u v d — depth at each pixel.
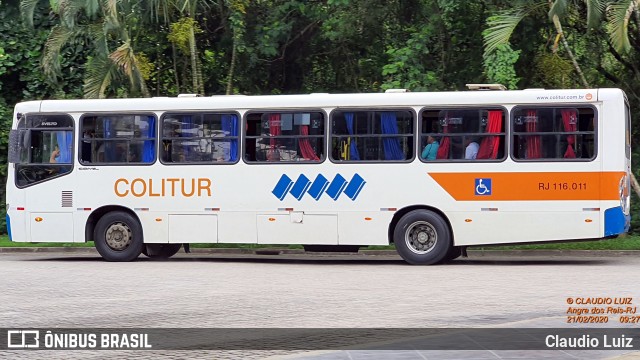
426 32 34.78
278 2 36.66
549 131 26.19
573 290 20.06
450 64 36.41
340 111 27.28
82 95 40.03
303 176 27.41
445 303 18.14
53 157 29.05
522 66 36.12
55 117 29.08
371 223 27.02
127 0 34.12
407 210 27.00
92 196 28.70
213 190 27.94
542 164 26.14
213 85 38.69
